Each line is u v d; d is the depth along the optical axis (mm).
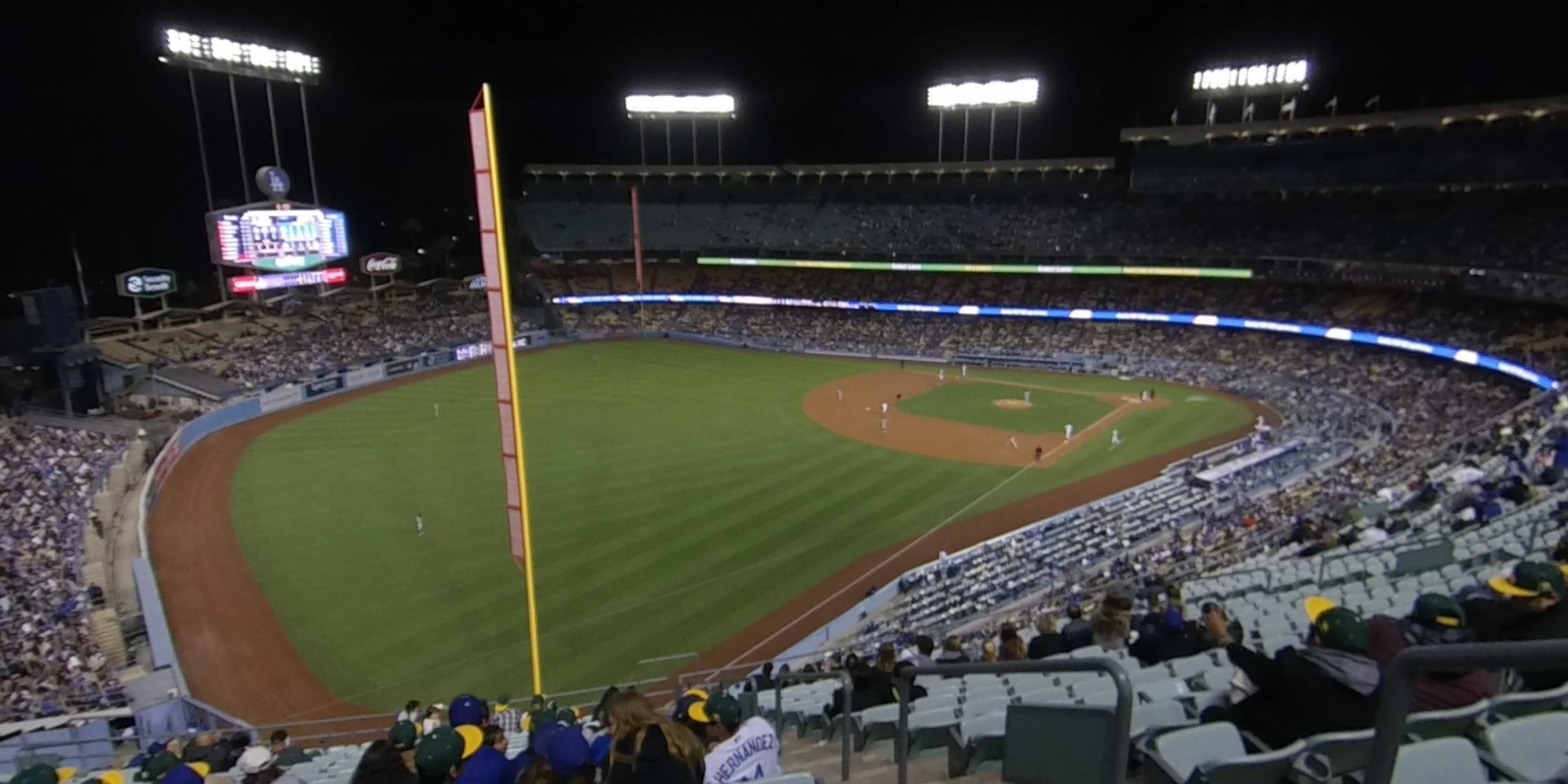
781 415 49844
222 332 60625
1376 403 47688
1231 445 40469
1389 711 2969
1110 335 65562
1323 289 60125
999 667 6027
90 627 24469
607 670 23281
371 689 22578
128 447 40688
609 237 84750
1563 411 27703
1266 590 14914
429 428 47375
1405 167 57469
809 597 27391
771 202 85438
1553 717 4766
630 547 30969
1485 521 16391
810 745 11156
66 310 46844
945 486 37812
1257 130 62031
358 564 29781
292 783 7789
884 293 77625
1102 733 5684
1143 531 30266
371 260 71125
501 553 30422
